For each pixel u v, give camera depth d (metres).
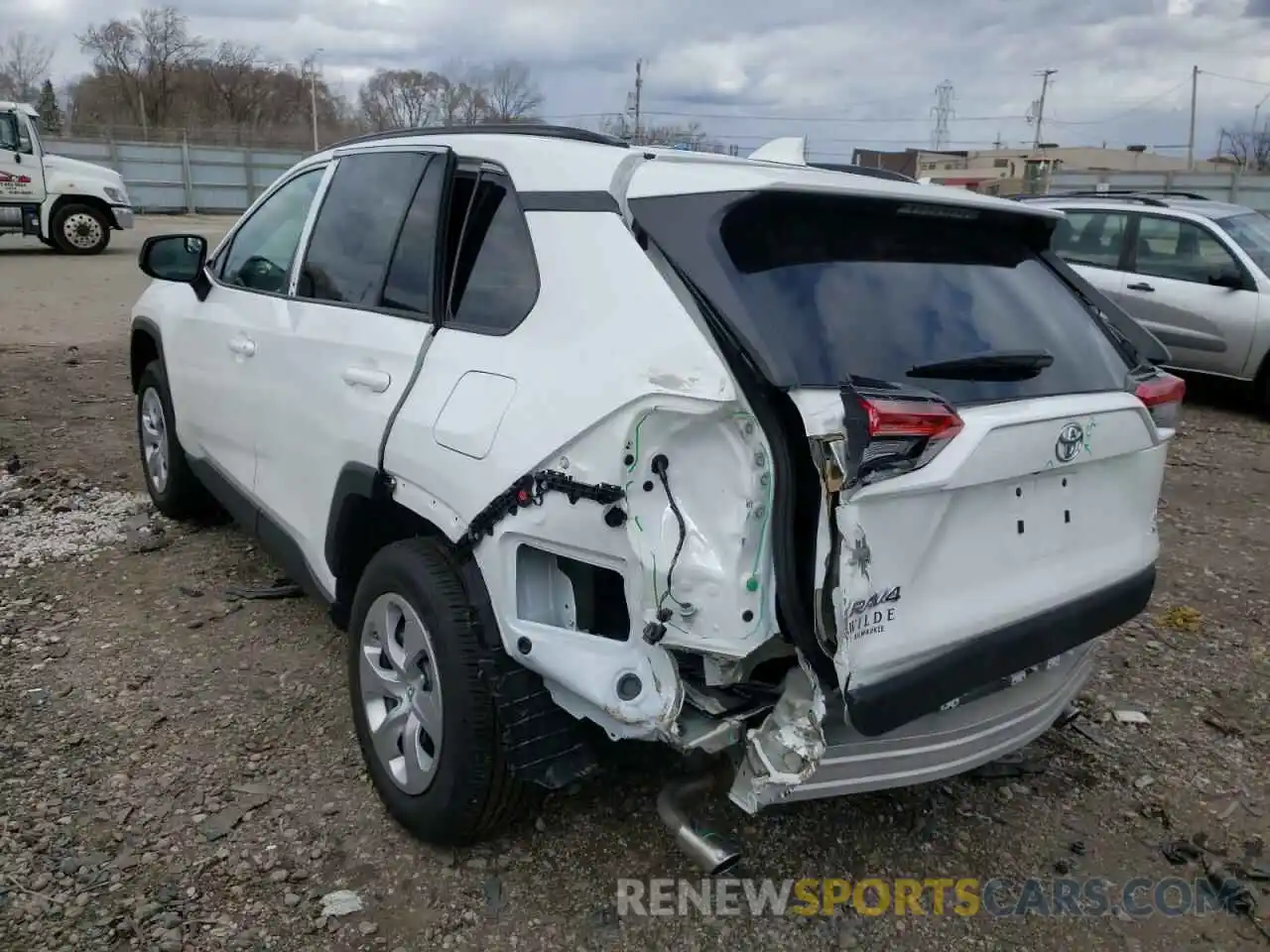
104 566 4.93
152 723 3.59
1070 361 2.93
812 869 3.03
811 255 2.57
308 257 3.85
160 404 5.30
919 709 2.44
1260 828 3.34
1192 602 5.12
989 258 3.04
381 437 3.04
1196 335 9.34
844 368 2.40
